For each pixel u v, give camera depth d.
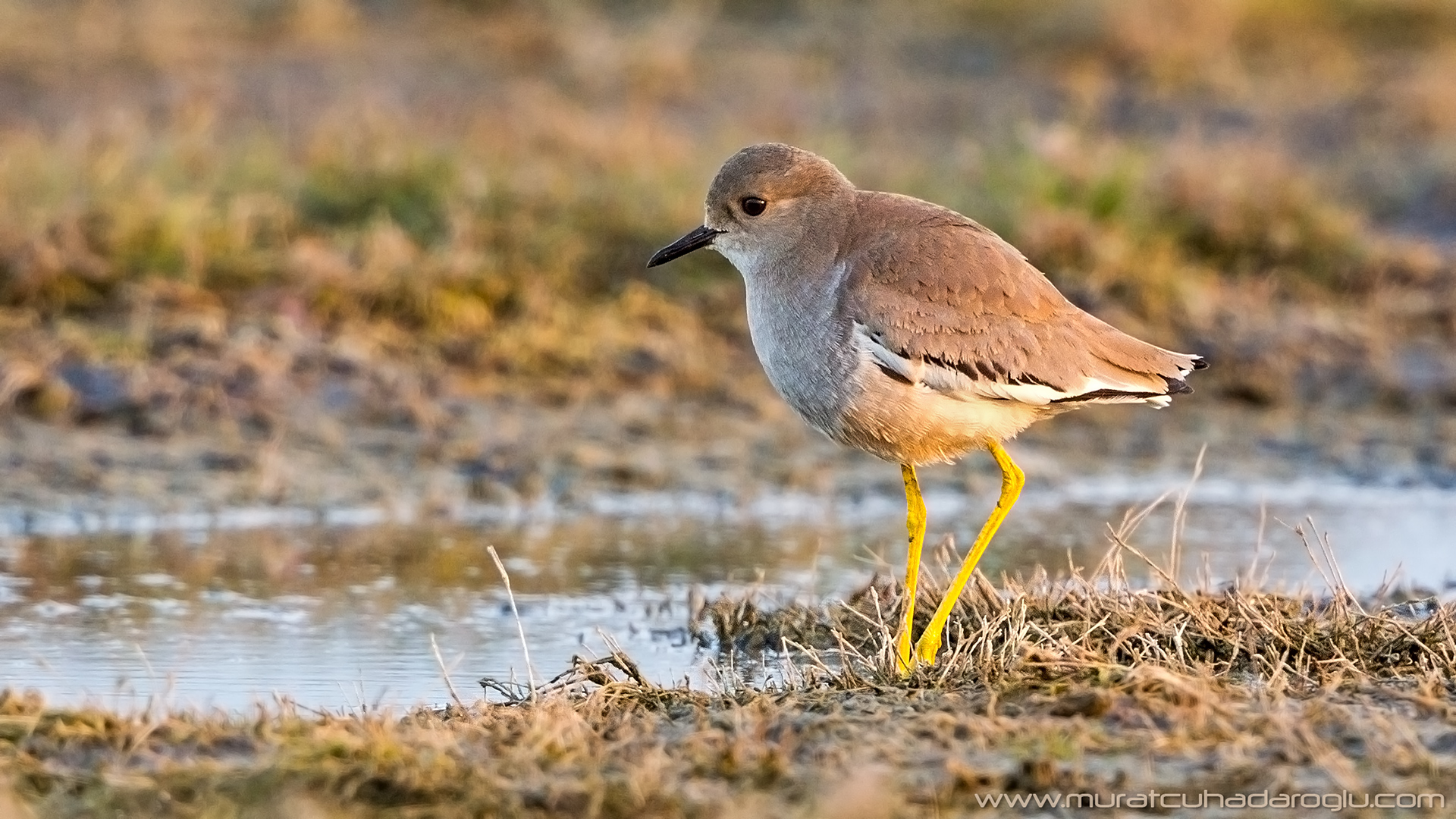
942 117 24.45
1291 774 7.88
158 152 18.48
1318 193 20.70
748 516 14.04
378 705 9.17
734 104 24.39
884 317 9.88
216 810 7.49
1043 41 26.89
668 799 7.53
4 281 16.14
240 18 25.39
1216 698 8.51
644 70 24.67
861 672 9.66
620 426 15.52
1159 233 19.30
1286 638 9.66
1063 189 19.50
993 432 10.11
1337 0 28.66
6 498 13.53
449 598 11.84
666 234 18.12
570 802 7.52
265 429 14.88
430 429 15.11
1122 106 25.42
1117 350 10.20
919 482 14.90
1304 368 17.39
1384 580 11.51
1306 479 15.23
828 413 10.15
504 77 24.48
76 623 11.03
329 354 15.72
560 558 12.84
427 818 7.45
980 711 8.51
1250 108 25.38
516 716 8.55
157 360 15.41
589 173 19.33
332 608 11.52
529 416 15.52
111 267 16.34
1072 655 9.10
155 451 14.41
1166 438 16.11
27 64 23.30
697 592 11.59
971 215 19.20
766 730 8.27
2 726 8.25
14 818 7.26
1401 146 24.23
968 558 10.16
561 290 17.41
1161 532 13.60
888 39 26.98
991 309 9.96
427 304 16.55
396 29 25.95
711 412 15.98
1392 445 15.95
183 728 8.20
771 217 10.36
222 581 12.08
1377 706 8.55
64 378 15.04
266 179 18.45
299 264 16.66
